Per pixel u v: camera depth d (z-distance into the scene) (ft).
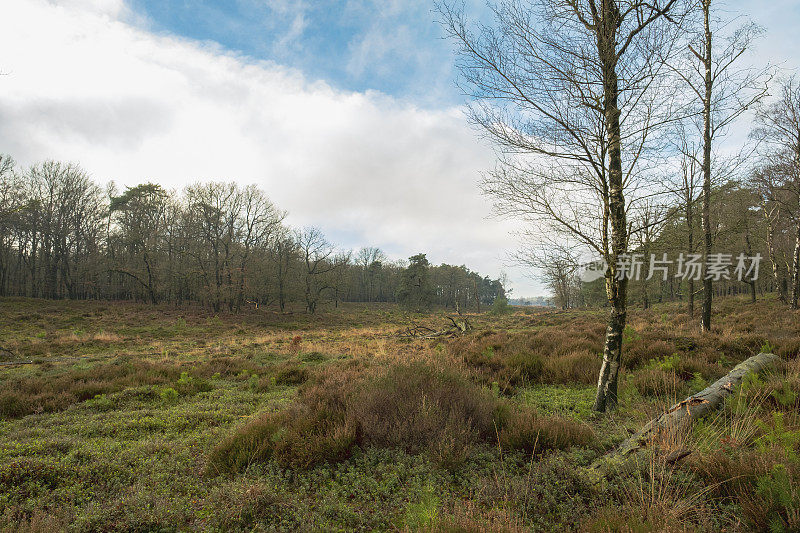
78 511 10.51
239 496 11.21
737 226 38.04
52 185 158.92
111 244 169.78
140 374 33.76
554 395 23.27
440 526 8.77
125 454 15.34
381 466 13.08
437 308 292.40
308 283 179.83
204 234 156.35
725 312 72.69
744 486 9.43
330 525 10.30
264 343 80.23
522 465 13.24
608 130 18.31
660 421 13.69
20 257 163.73
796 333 38.34
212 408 23.90
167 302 173.06
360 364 36.19
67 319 111.96
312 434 15.46
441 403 16.65
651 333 38.63
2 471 12.48
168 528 9.87
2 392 26.05
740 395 14.67
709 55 26.61
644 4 16.71
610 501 9.80
